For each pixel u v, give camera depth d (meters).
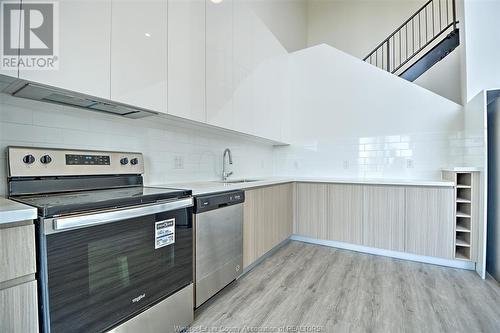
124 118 1.86
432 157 3.07
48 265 0.94
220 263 1.91
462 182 2.65
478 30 2.77
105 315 1.13
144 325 1.30
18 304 0.86
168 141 2.20
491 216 2.38
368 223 2.88
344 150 3.55
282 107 3.62
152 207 1.32
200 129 2.47
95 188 1.62
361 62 3.45
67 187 1.48
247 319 1.67
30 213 0.88
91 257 1.08
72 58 1.21
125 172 1.80
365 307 1.81
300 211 3.28
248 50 2.69
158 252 1.39
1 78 1.05
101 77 1.33
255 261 2.50
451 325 1.60
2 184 1.28
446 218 2.51
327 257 2.79
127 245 1.23
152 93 1.61
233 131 2.56
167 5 1.71
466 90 2.80
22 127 1.36
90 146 1.65
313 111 3.74
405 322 1.63
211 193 1.84
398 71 4.59
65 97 1.32
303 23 5.28
